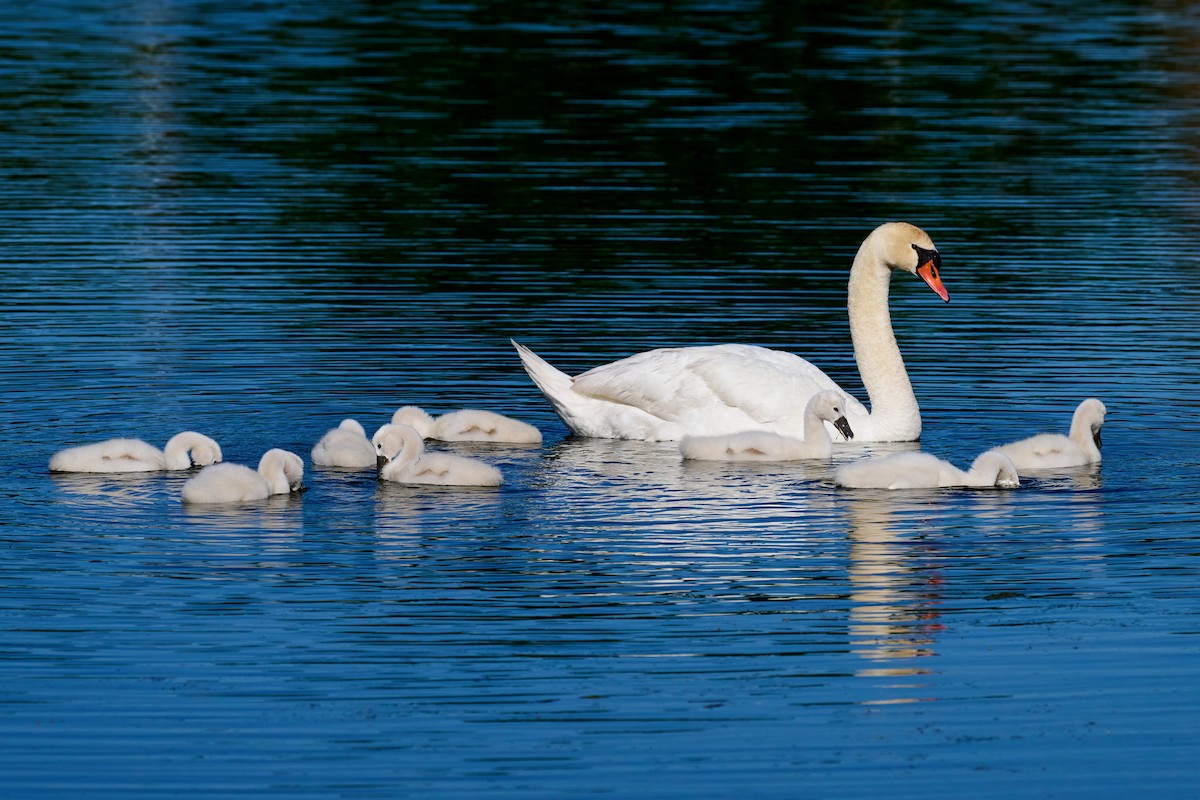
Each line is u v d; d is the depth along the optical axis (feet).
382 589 44.98
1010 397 66.23
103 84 137.59
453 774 35.78
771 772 36.09
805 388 61.46
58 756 36.35
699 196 104.94
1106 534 49.88
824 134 123.03
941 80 143.23
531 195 104.78
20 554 47.26
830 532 50.06
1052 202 103.55
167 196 102.37
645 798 35.06
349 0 185.88
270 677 39.81
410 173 110.01
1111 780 36.09
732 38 162.40
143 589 44.73
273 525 50.29
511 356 72.08
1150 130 125.39
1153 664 41.11
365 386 67.21
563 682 39.81
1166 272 86.74
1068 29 169.58
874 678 40.29
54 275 84.17
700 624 43.09
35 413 62.08
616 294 82.48
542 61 149.89
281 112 128.26
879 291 63.00
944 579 46.24
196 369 68.69
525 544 48.85
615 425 62.39
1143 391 66.39
